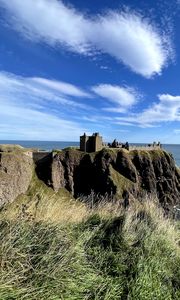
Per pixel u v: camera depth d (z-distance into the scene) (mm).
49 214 8250
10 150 124812
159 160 148500
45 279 5297
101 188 132125
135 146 151125
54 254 5996
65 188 134375
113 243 7809
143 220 9625
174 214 12578
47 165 132000
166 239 8891
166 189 142875
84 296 5590
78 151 142125
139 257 7156
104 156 137500
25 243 5809
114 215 9867
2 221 6340
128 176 136375
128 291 6199
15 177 114375
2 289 4613
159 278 6914
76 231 8086
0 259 5117
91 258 7031
